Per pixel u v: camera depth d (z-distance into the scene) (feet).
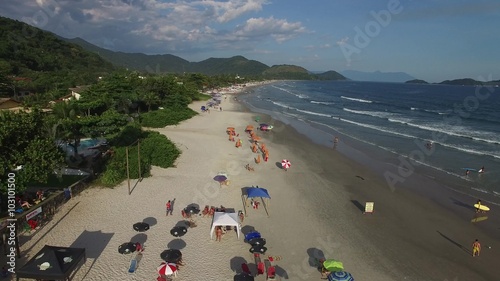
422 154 154.61
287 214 87.71
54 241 67.92
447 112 325.42
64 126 108.88
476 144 179.32
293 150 155.74
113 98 198.90
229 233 76.02
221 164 125.80
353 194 104.01
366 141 179.83
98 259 63.05
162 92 244.63
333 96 523.70
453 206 98.12
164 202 89.66
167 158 119.03
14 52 329.52
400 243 76.18
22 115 77.77
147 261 63.41
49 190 87.81
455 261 70.03
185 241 71.41
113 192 93.30
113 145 127.65
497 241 78.74
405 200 100.99
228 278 60.44
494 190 111.24
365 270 65.36
